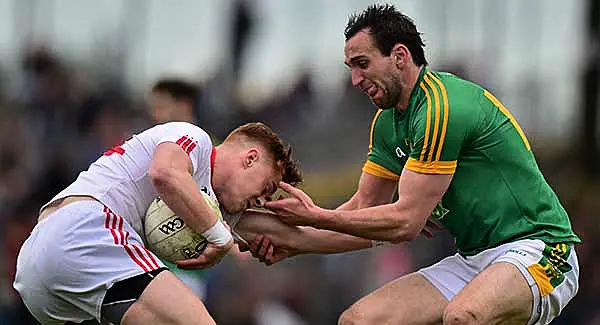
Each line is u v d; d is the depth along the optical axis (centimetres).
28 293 2538
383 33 2661
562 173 5862
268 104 6081
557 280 2695
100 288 2475
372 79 2675
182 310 2444
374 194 2867
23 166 5834
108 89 6150
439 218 2783
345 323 2764
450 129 2627
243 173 2619
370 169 2858
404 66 2673
